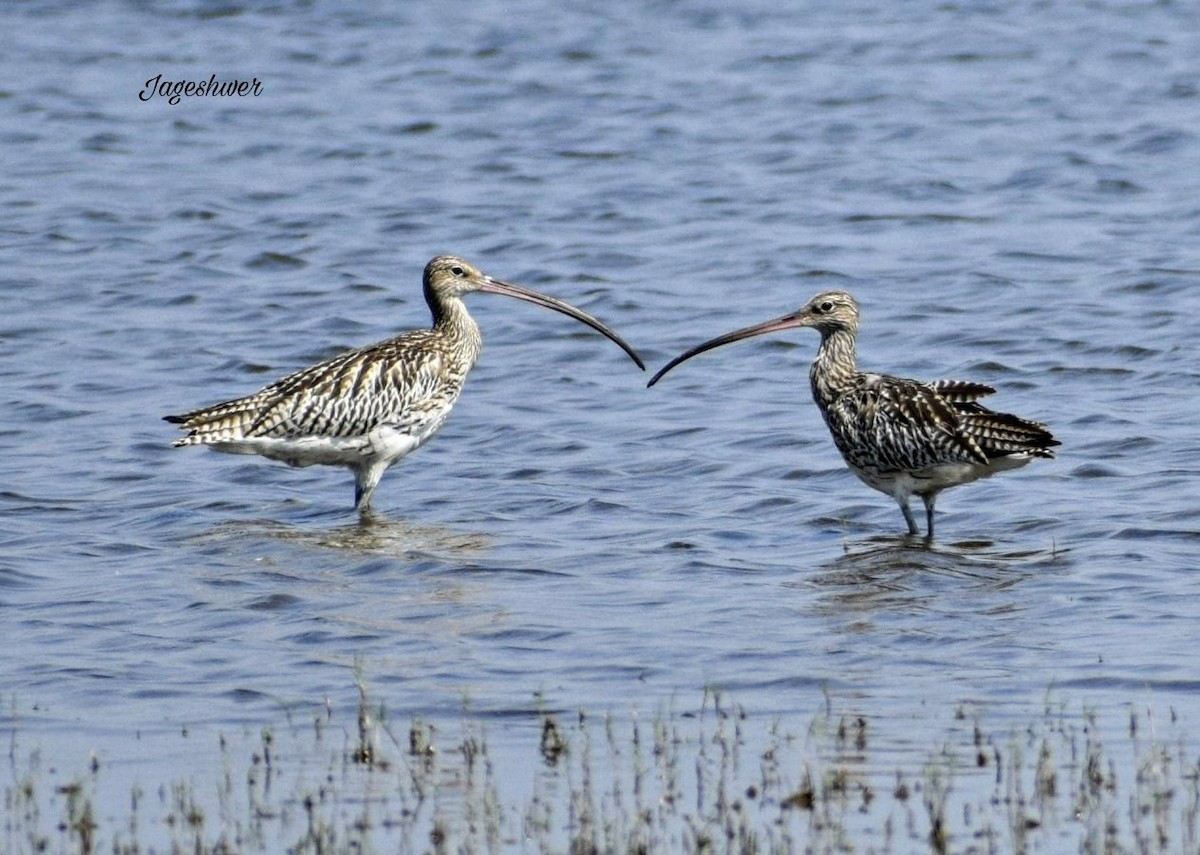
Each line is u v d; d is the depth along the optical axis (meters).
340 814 10.19
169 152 33.34
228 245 27.67
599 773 10.70
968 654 12.48
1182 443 17.88
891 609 13.46
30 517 16.41
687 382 21.12
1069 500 16.30
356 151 33.28
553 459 18.38
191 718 11.63
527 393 20.91
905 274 25.62
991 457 15.08
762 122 34.62
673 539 15.57
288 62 39.69
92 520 16.36
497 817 10.09
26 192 30.61
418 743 11.09
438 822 10.02
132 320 23.95
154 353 22.48
